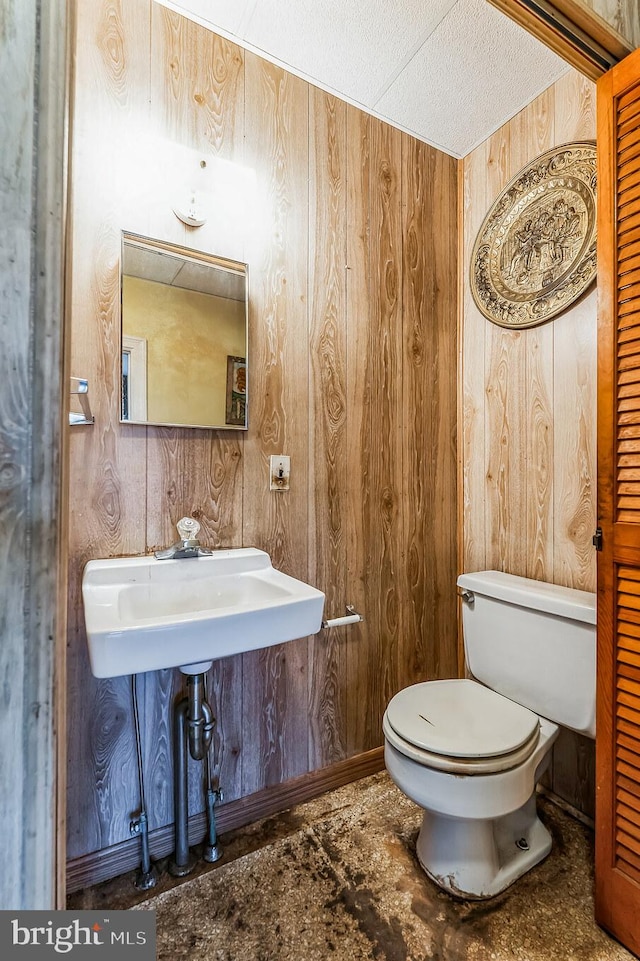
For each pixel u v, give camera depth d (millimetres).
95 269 1147
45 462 453
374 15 1266
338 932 1037
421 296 1764
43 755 448
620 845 1006
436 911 1088
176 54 1255
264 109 1399
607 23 965
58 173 462
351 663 1592
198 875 1190
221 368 1329
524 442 1605
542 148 1549
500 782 1025
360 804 1468
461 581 1565
